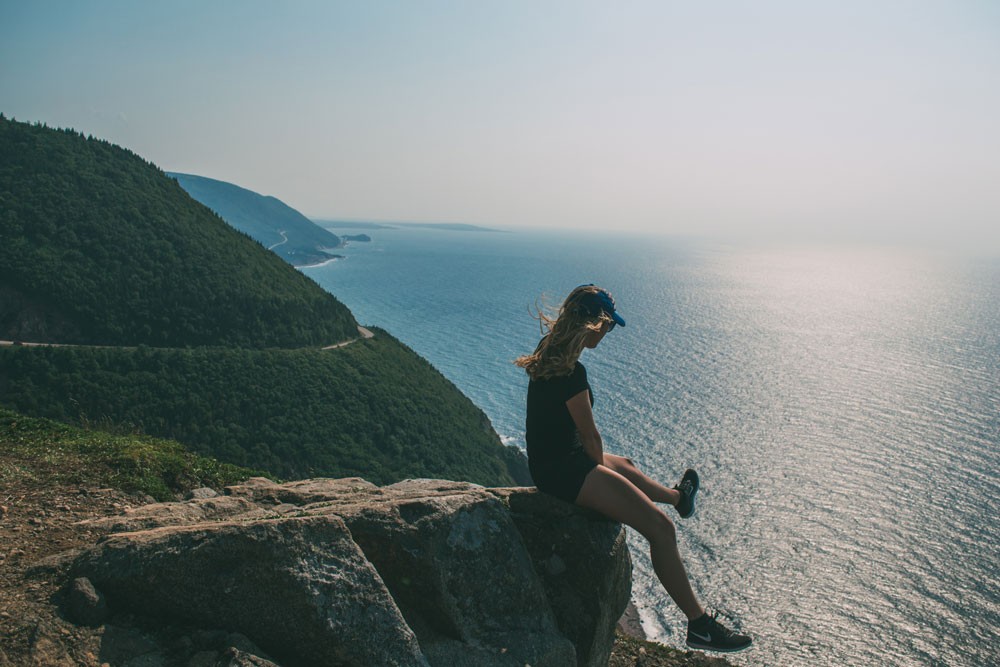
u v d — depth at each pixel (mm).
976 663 39000
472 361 133250
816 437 80875
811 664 39188
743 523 57500
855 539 54031
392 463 67500
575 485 4262
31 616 3289
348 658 3459
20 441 7734
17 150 110438
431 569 4055
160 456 7648
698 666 7113
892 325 184875
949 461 71250
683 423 87438
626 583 5195
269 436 66250
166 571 3500
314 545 3658
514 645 4180
